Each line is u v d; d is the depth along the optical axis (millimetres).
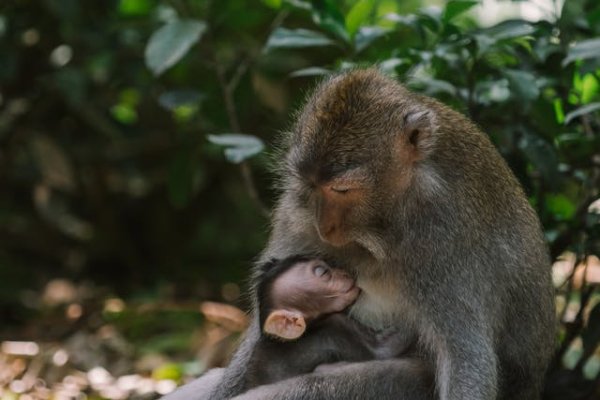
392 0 19125
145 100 17656
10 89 17531
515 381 9898
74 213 18875
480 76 11516
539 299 9914
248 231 18922
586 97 12414
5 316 17031
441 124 9578
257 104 15977
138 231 19078
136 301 17000
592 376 12805
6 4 17000
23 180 18391
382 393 9438
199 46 14867
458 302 9258
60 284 17734
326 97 9445
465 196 9367
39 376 13438
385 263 9492
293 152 9516
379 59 12484
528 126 11234
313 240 10047
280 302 10086
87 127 18141
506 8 19594
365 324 10195
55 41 17234
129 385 13039
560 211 12867
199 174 17125
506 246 9594
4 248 18359
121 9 15773
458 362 9195
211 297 17938
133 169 18281
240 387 10227
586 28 11281
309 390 9336
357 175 9094
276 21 14281
